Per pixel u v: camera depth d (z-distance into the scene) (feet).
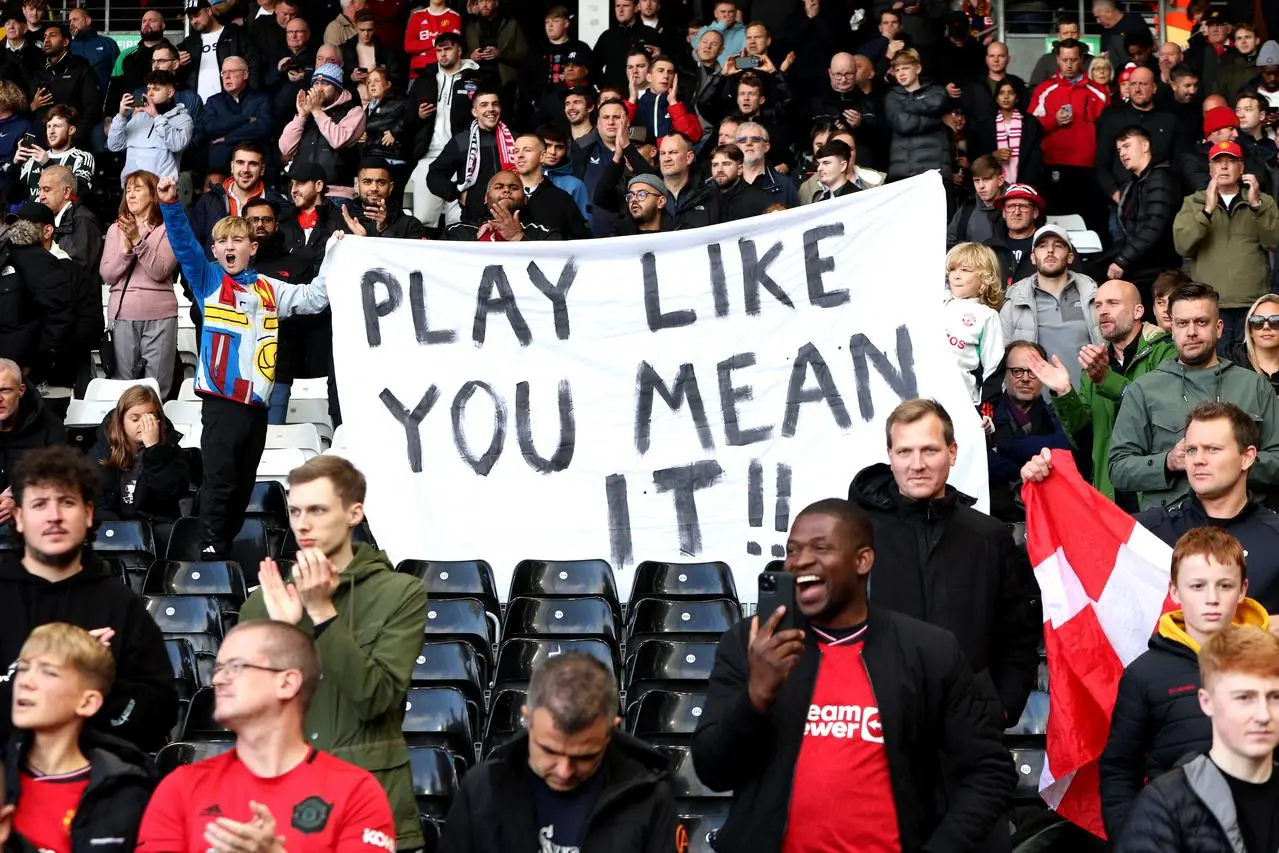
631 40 211.41
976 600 74.54
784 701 64.18
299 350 143.95
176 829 59.77
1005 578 75.51
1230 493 83.66
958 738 64.28
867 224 111.75
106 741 64.90
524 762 61.16
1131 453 99.09
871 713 63.77
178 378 162.09
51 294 144.77
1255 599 82.64
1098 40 246.88
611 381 113.19
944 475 75.61
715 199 151.84
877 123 188.96
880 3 218.79
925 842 64.34
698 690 95.91
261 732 60.13
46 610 70.90
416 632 69.36
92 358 163.84
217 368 111.24
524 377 113.70
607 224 163.22
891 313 110.52
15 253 144.97
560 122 196.85
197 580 108.99
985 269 123.65
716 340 112.68
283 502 128.47
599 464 112.16
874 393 109.91
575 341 113.80
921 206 111.24
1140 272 168.04
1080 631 83.71
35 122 199.82
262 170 167.43
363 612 69.41
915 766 64.23
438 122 193.77
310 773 60.23
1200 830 61.00
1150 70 193.06
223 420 111.65
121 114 186.60
